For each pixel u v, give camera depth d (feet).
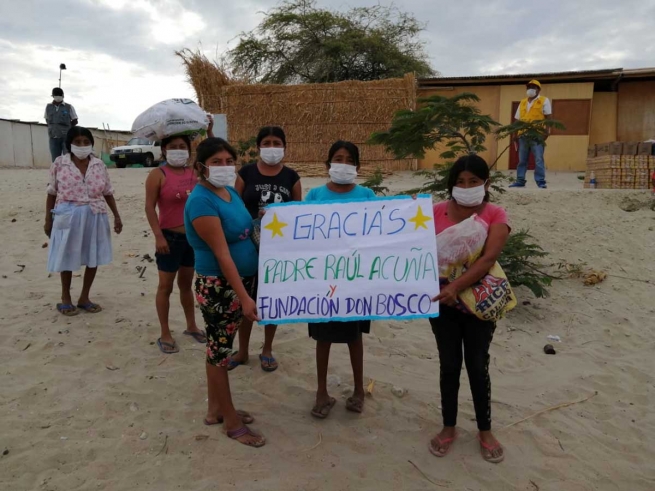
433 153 57.36
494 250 10.93
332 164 12.85
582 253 25.36
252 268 11.91
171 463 11.12
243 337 15.28
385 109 51.80
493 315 10.80
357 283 11.46
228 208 11.34
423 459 11.60
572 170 61.72
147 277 22.82
